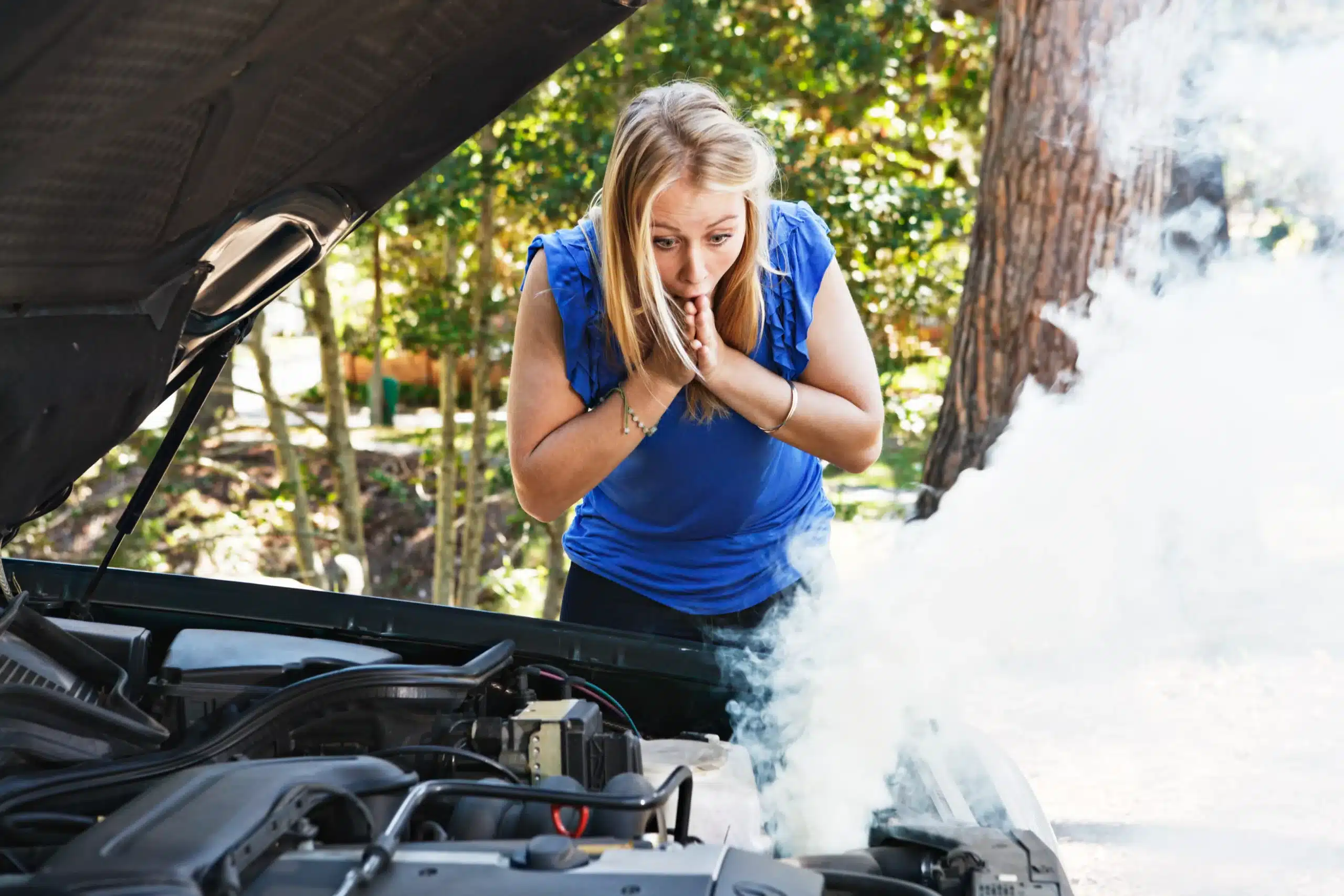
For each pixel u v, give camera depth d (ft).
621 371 6.30
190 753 4.45
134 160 3.76
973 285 15.70
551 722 4.81
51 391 4.24
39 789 4.05
